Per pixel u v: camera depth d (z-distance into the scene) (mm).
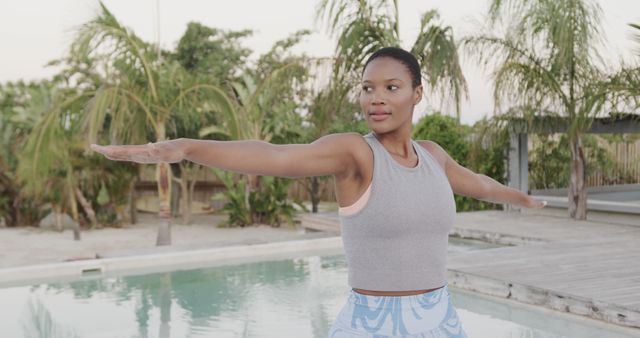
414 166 1582
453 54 11398
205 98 12125
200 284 7930
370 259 1542
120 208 16438
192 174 17406
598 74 11102
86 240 14086
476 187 1863
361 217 1512
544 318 5820
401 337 1532
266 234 14492
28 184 14602
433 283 1576
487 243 10305
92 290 7688
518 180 13242
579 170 11797
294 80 12477
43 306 6973
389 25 12086
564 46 10727
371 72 1534
